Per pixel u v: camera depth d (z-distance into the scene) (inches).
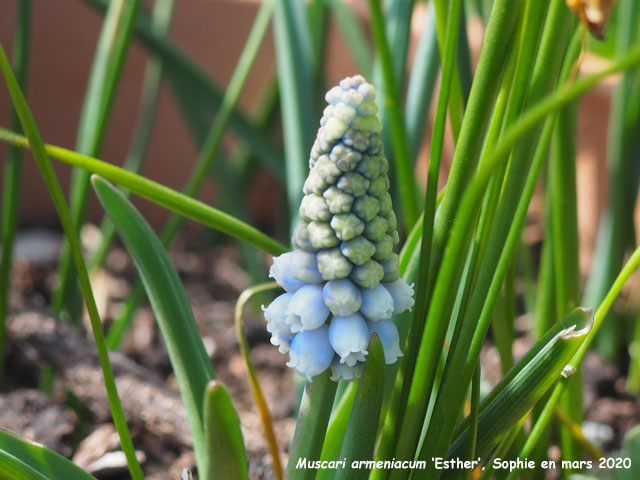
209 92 16.3
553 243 10.8
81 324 14.3
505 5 6.8
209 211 8.4
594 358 15.0
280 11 12.7
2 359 12.6
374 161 6.7
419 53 11.8
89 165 8.1
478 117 7.1
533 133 7.3
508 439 8.5
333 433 8.2
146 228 8.7
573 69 9.2
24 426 11.6
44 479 7.9
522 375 7.6
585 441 10.1
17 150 12.0
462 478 8.0
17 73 12.1
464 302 7.6
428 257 7.3
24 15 11.9
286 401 14.3
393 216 6.9
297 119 12.1
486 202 7.4
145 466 11.5
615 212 14.0
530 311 14.5
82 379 12.2
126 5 14.0
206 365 8.8
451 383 7.6
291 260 6.9
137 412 11.8
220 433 6.9
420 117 11.6
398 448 7.7
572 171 9.8
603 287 14.4
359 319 6.9
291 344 7.1
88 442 11.7
